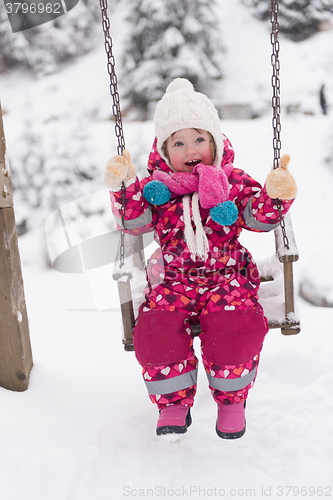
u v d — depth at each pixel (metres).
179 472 2.15
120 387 2.80
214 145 2.31
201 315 2.10
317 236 7.04
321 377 2.85
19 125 8.66
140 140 8.38
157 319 2.06
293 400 2.69
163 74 10.65
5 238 2.46
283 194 2.03
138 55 10.88
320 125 9.86
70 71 11.70
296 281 5.50
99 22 12.25
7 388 2.53
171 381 2.03
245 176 2.31
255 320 2.05
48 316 4.54
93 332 3.92
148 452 2.26
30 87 11.35
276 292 2.35
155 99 10.63
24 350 2.56
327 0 12.21
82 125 8.05
